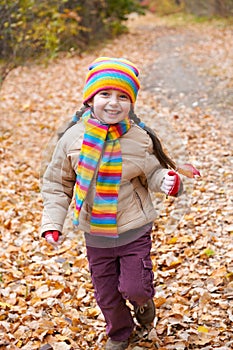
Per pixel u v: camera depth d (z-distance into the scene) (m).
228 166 8.23
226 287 4.99
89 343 4.45
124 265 3.85
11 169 8.89
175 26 29.62
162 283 5.25
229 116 11.16
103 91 3.67
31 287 5.31
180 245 5.95
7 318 4.74
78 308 4.96
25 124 11.71
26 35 13.03
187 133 10.01
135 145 3.76
